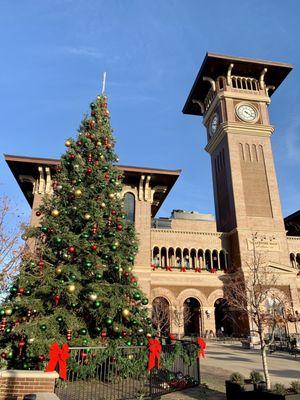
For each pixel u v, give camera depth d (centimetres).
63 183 1435
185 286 3816
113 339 1269
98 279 1280
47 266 1234
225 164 4803
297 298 3794
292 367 1870
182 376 1265
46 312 1195
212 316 3744
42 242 1349
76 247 1264
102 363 1107
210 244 4256
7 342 1098
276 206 4444
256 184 4550
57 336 1092
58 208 1377
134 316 1334
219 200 4978
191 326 4206
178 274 3850
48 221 1317
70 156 1512
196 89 5712
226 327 4131
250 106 5066
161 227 4847
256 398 978
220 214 4888
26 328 1048
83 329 1143
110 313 1216
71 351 1070
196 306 4162
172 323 3588
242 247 4069
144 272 3180
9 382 859
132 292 1344
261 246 4125
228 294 3484
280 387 1016
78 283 1217
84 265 1243
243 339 3453
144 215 3306
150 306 3123
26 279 1177
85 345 1150
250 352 2659
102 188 1495
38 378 875
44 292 1152
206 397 1111
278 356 2442
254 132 4866
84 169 1489
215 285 3891
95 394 998
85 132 1673
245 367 1834
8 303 1152
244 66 5200
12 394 848
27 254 1309
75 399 977
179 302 3722
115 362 1127
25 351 1047
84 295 1220
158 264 4028
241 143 4781
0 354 1036
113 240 1408
